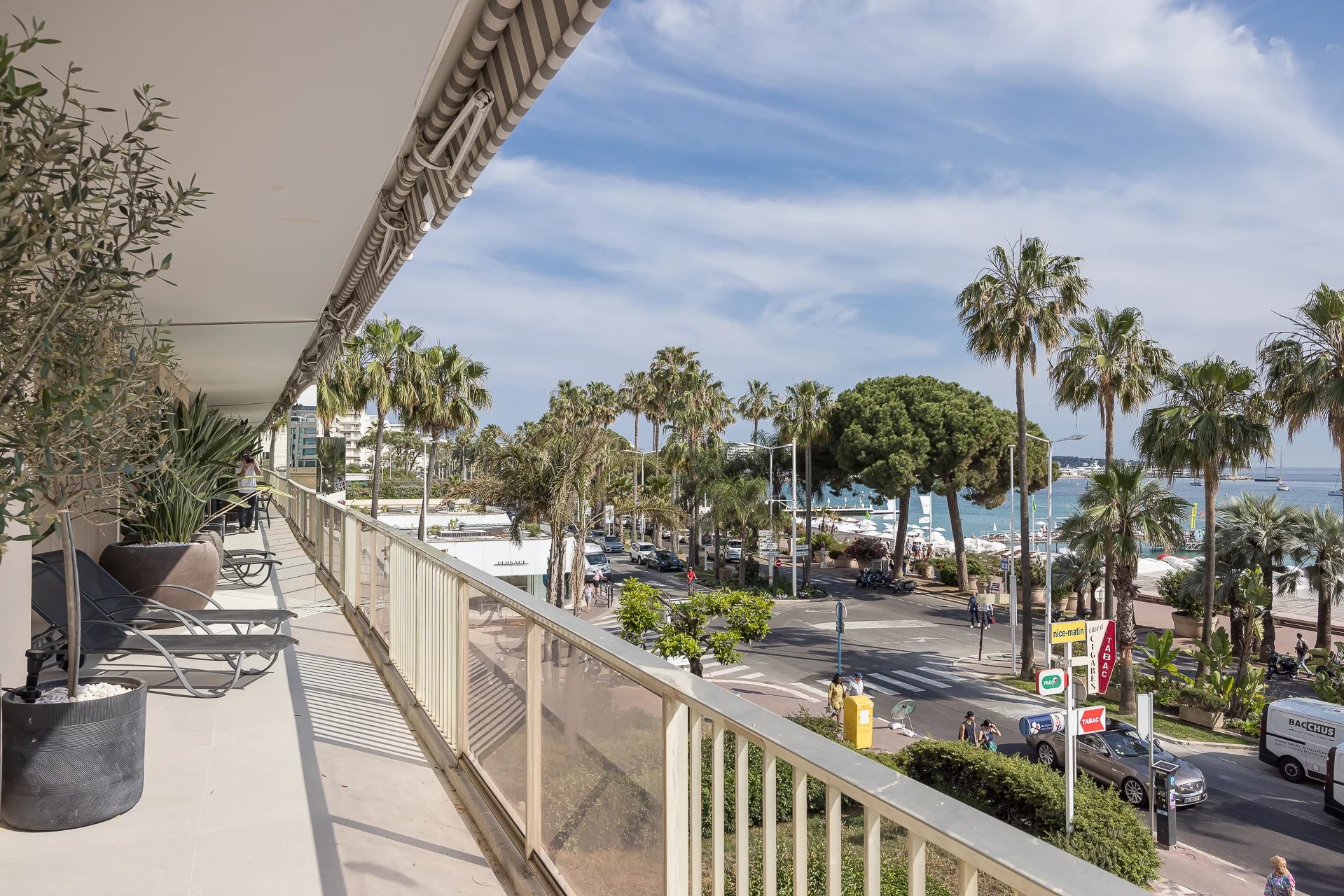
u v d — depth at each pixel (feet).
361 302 19.89
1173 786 58.95
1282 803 62.03
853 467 168.35
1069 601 138.82
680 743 5.99
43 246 5.83
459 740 11.70
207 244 14.74
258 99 8.99
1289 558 108.06
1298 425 85.40
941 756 54.70
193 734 12.88
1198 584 108.88
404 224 13.70
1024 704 88.79
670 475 188.96
